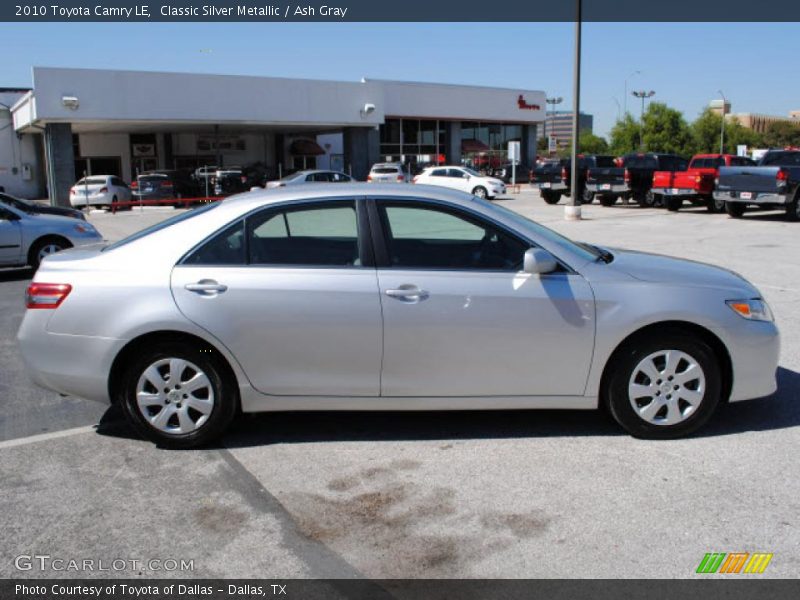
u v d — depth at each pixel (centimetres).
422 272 455
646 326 459
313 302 450
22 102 3450
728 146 8419
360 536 361
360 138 3975
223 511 389
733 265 1184
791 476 413
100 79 3100
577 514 376
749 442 463
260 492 410
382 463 445
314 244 464
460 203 468
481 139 5131
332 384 459
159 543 358
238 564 339
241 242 463
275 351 455
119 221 2536
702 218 2108
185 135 4394
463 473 427
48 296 464
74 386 466
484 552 344
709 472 420
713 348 471
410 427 503
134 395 464
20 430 514
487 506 387
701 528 359
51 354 464
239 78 3444
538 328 453
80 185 3127
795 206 1962
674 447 457
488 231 466
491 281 453
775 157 2073
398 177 3547
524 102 5088
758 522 363
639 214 2302
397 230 464
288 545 354
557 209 2753
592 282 457
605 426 496
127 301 454
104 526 374
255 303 450
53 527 374
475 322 450
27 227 1214
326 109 3728
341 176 3238
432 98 4616
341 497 402
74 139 4116
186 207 3322
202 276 454
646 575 322
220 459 455
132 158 4275
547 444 467
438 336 452
